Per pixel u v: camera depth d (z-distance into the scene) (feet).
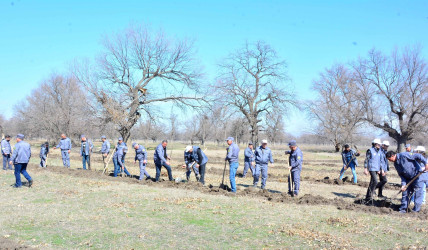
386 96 155.43
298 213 31.27
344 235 24.76
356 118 159.22
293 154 40.86
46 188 42.29
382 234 25.20
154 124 148.05
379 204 36.45
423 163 32.24
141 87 141.18
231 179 41.50
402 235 24.94
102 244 22.54
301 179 59.72
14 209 31.12
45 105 198.29
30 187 42.70
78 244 22.48
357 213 31.65
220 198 37.58
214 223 27.66
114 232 25.03
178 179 49.16
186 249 21.81
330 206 34.65
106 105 125.08
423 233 25.54
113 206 32.94
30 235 24.13
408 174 32.73
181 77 143.84
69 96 182.91
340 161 129.18
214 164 93.40
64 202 34.58
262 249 21.86
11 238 23.39
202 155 48.19
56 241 22.99
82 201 35.09
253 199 37.47
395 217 30.40
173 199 36.42
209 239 23.75
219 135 256.73
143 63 141.90
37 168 62.18
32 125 203.72
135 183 47.67
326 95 171.73
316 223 27.91
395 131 156.87
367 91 157.38
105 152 63.52
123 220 28.17
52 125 189.47
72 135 187.32
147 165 80.94
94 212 30.58
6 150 62.69
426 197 43.68
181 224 27.27
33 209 31.19
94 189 41.86
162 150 48.98
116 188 42.70
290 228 26.12
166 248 21.94
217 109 149.38
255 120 160.56
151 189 42.60
